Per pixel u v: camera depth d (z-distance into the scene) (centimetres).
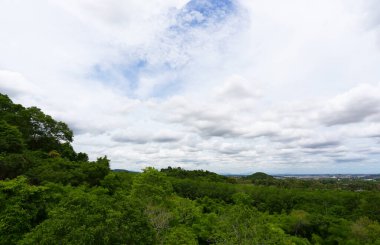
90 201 1633
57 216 1497
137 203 1811
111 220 1477
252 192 8831
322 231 5559
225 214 2938
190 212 4084
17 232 2038
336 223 5656
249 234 2472
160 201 3052
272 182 13075
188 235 2350
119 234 1470
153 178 3403
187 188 9144
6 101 5081
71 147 6169
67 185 3338
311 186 11981
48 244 1352
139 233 1564
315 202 7762
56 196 2620
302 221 5584
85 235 1355
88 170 4322
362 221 5356
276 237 2525
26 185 2430
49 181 3372
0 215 2078
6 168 3322
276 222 5603
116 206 1642
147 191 3125
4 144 3666
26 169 3581
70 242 1320
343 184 12862
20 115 5197
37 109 5797
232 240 2403
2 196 2228
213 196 8750
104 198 1711
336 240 5106
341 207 6969
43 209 2388
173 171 13475
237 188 9194
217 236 2702
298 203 7925
